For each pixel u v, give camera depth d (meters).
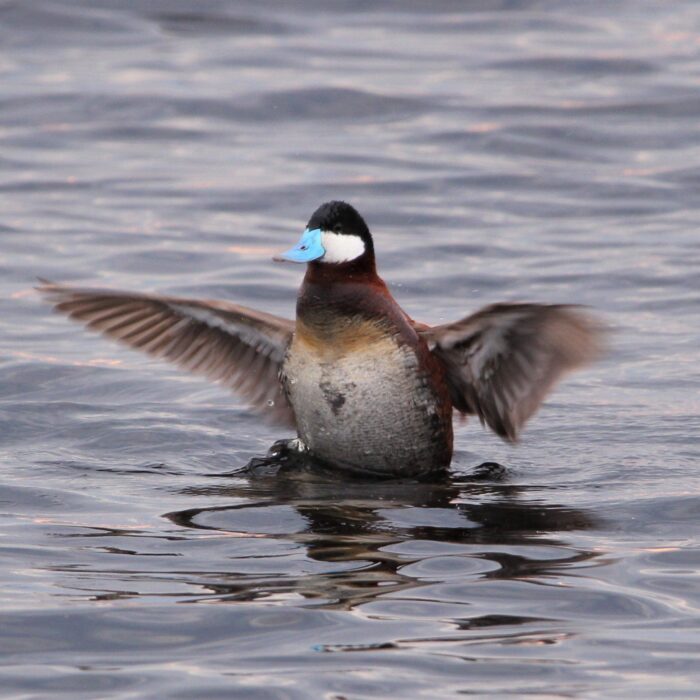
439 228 18.73
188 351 11.74
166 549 9.03
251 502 10.22
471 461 11.59
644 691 6.96
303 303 10.86
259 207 19.58
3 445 11.73
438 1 29.25
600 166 21.02
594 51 25.94
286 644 7.53
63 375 13.87
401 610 7.98
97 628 7.74
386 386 10.83
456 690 6.99
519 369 10.95
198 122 22.89
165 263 17.48
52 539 9.22
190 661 7.34
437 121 22.73
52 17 27.50
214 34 27.17
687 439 12.02
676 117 22.70
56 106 23.36
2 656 7.43
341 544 9.18
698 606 8.04
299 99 23.67
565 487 10.70
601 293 16.44
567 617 7.89
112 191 20.14
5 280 16.81
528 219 19.11
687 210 19.38
